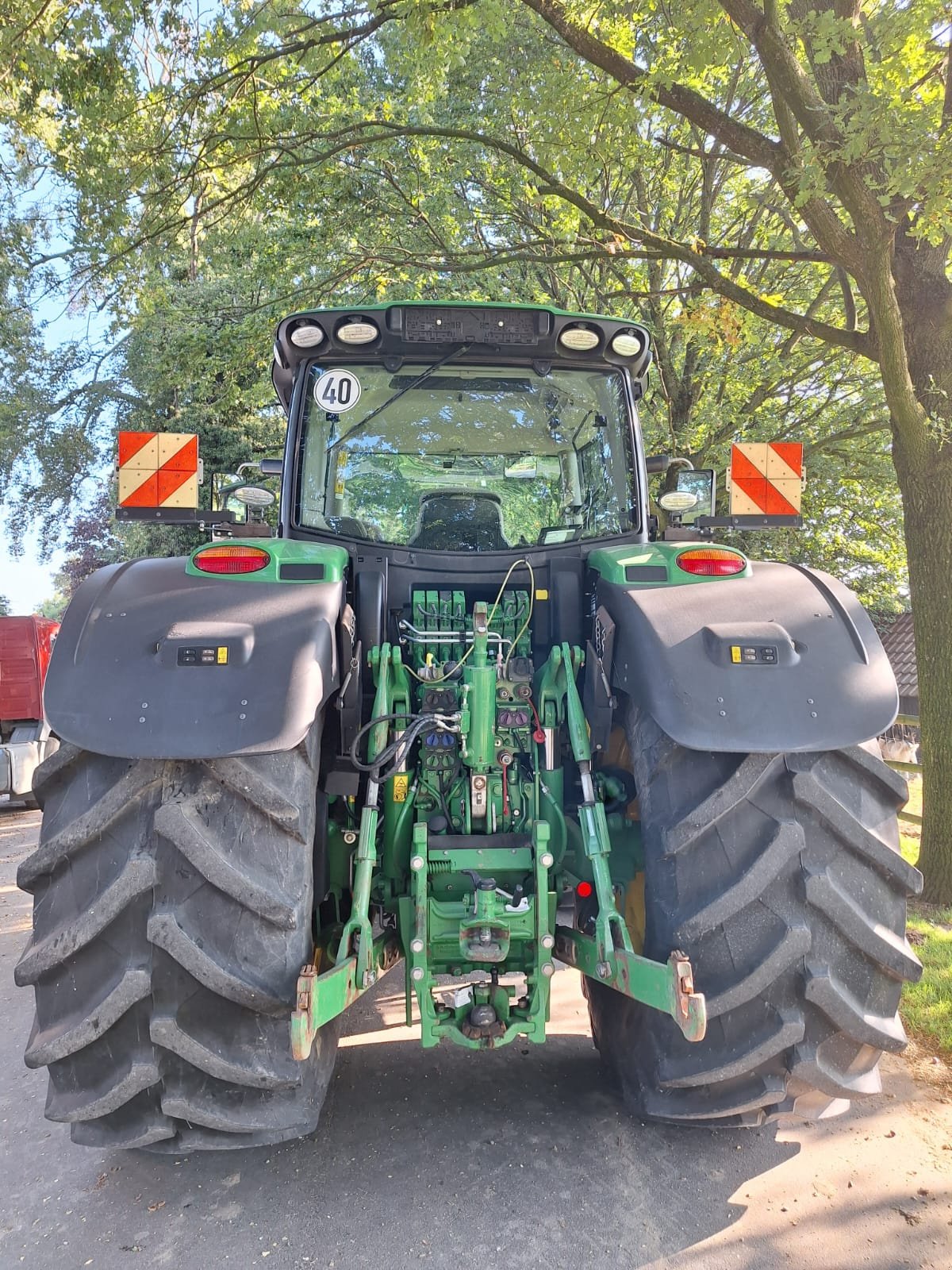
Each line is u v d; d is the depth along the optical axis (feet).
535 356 10.09
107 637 7.47
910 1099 9.63
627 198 40.32
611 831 8.98
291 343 9.93
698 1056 7.27
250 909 6.75
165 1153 7.89
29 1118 9.77
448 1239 7.29
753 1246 7.18
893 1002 7.41
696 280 26.76
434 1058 10.53
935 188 14.57
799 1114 7.73
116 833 6.96
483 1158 8.42
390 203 35.55
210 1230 7.50
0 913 18.95
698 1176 8.14
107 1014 6.72
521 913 7.91
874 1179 8.13
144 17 25.89
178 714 6.94
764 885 6.98
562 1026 11.49
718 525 11.25
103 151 28.86
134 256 32.24
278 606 7.76
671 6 21.09
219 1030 6.85
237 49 27.30
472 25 21.31
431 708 8.80
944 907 16.96
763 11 16.88
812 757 7.32
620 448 10.46
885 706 7.38
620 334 9.95
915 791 28.86
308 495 10.07
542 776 8.86
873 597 54.19
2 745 29.94
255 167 32.35
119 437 10.16
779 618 7.97
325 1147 8.66
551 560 9.75
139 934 6.81
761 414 39.99
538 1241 7.25
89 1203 7.98
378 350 10.00
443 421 10.34
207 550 8.24
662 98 20.61
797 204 16.97
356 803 9.03
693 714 7.22
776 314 22.59
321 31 27.99
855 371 39.52
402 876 8.67
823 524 48.16
